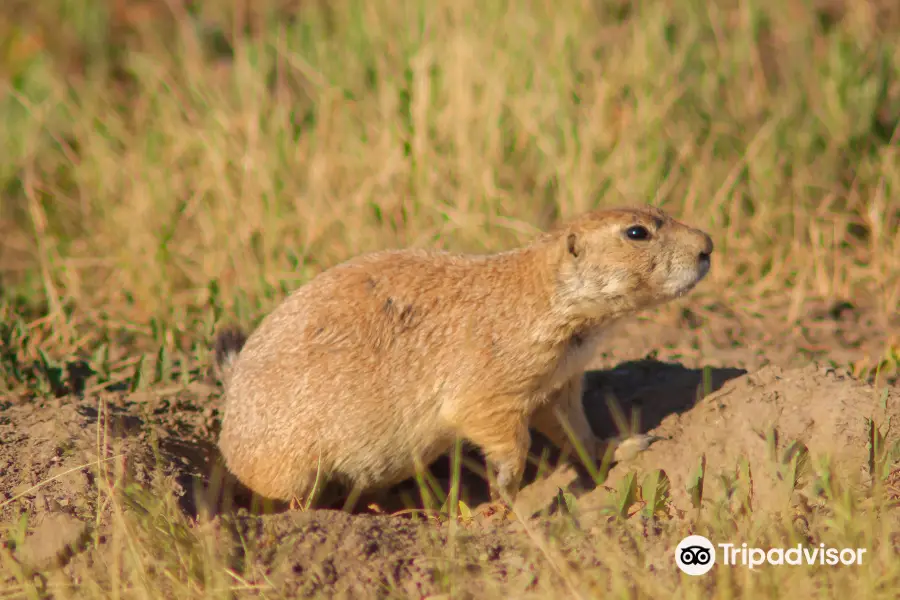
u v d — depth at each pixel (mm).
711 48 16047
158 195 14445
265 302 12414
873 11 16578
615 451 9562
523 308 8859
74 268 13414
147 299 12867
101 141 15695
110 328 12359
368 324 8938
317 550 7320
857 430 8492
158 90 17031
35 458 8562
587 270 8680
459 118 14297
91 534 7449
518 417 9008
